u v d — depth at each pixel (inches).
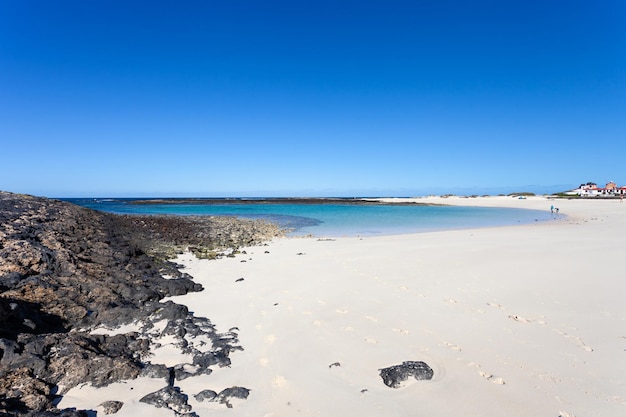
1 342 225.1
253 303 370.6
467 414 187.6
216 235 995.3
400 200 4151.1
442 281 443.2
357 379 222.8
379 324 307.6
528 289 402.6
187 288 416.8
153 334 292.4
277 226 1285.7
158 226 1099.9
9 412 176.4
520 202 3203.7
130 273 454.9
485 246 709.3
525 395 202.5
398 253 642.2
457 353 252.7
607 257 574.2
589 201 3002.0
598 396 200.7
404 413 189.9
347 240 859.4
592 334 281.4
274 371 233.9
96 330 301.3
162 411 191.6
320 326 305.1
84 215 764.0
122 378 221.8
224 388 215.6
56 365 220.4
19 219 522.6
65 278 370.6
